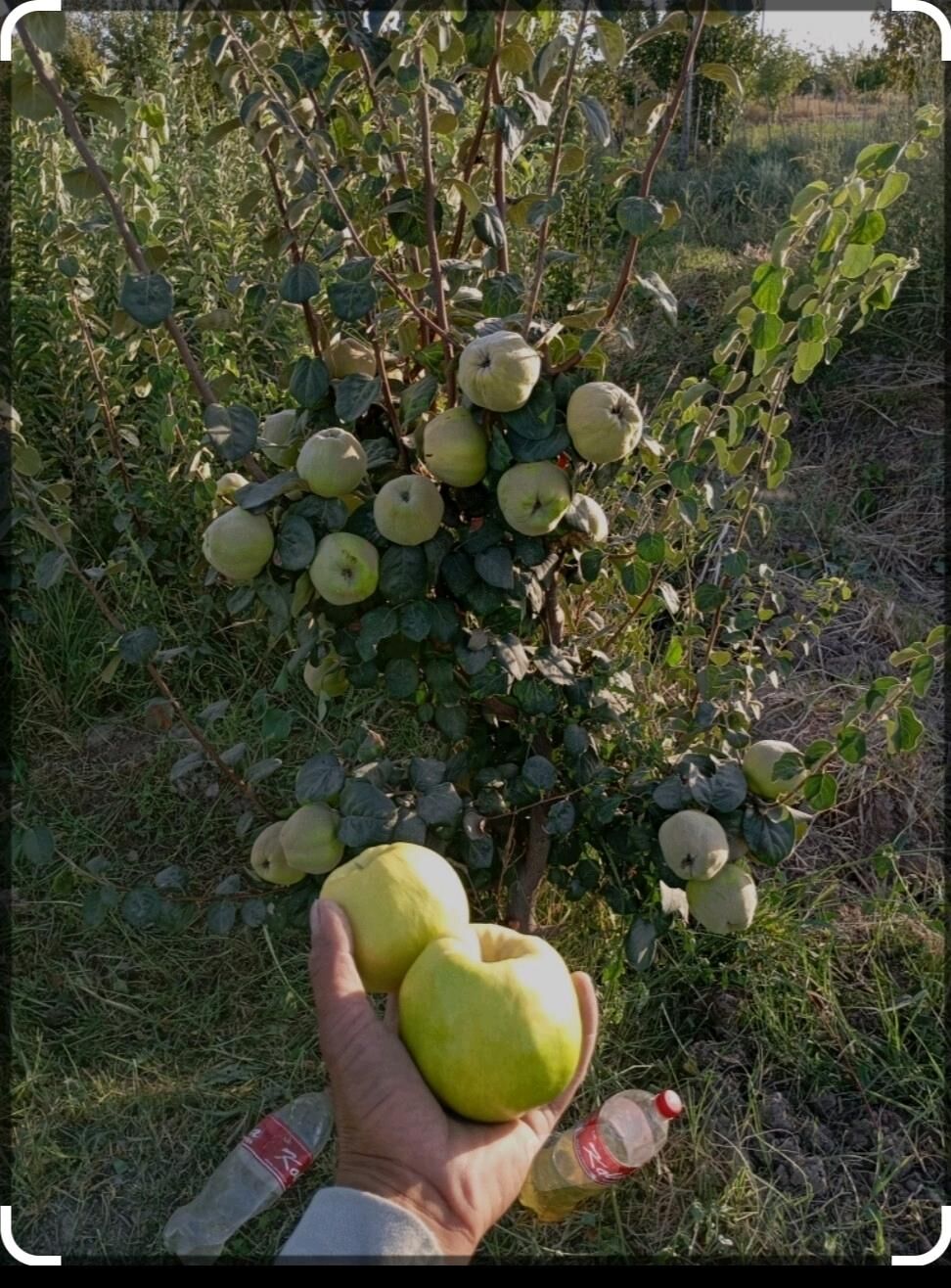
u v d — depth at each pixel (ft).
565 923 5.07
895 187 3.81
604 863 4.65
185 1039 5.05
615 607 5.82
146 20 11.16
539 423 3.39
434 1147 2.82
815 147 13.24
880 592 7.59
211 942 5.52
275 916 4.33
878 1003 4.99
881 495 8.55
